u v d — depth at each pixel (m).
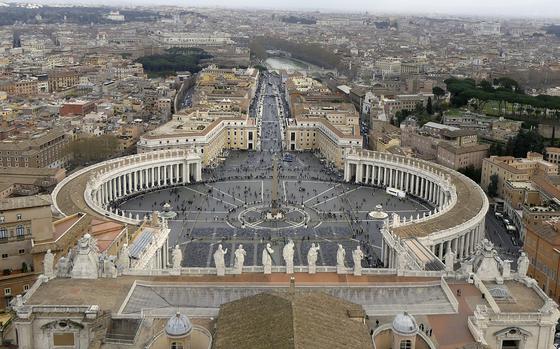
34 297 123.19
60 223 181.50
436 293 133.38
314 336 96.06
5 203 165.25
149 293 131.12
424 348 109.19
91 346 107.06
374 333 112.44
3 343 121.88
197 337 111.31
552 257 191.38
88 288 128.88
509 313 118.62
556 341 152.62
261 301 107.88
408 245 193.00
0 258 163.50
